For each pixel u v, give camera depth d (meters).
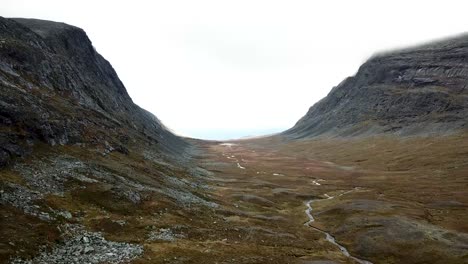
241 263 53.66
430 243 71.31
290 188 135.12
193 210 79.50
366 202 104.62
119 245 52.03
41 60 125.88
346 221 88.50
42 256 43.28
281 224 86.69
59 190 63.69
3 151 64.75
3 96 82.88
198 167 169.50
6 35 120.50
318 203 113.38
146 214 68.25
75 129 98.50
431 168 159.62
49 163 72.62
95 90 164.88
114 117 156.50
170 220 68.31
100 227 56.50
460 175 139.88
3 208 50.00
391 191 125.25
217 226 72.81
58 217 54.34
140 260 47.72
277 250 64.69
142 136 164.38
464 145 192.38
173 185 99.12
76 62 172.38
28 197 55.84
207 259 52.94
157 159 133.25
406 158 187.62
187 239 60.91
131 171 91.94
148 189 81.81
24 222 48.84
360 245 74.62
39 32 161.12
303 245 71.50
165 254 51.66
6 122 75.50
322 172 174.62
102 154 95.50
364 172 168.75
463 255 65.25
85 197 65.12
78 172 73.69
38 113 88.06
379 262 67.88
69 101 123.19
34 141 77.75
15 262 40.00
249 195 112.81
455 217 89.75
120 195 70.12
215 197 104.62
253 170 182.38
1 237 43.31
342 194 124.38
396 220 84.94
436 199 108.88
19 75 107.44
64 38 175.50
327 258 65.38
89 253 47.41
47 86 118.69
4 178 58.41
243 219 84.62
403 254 69.06
